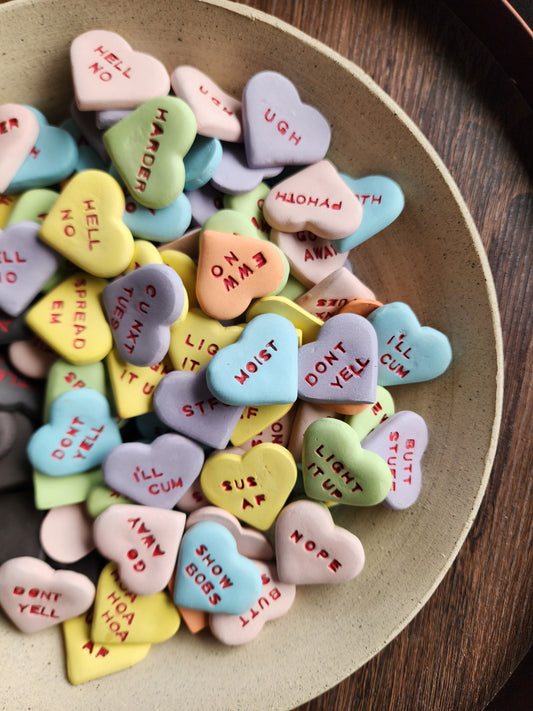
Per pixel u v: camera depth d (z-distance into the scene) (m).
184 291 0.16
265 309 0.17
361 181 0.18
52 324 0.17
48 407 0.17
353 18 0.18
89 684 0.17
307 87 0.17
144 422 0.18
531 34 0.17
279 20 0.16
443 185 0.17
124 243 0.16
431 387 0.19
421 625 0.20
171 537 0.17
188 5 0.16
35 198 0.17
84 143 0.18
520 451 0.19
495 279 0.19
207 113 0.16
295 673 0.18
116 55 0.16
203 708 0.17
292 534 0.17
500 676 0.19
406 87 0.18
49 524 0.17
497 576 0.19
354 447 0.17
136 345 0.16
